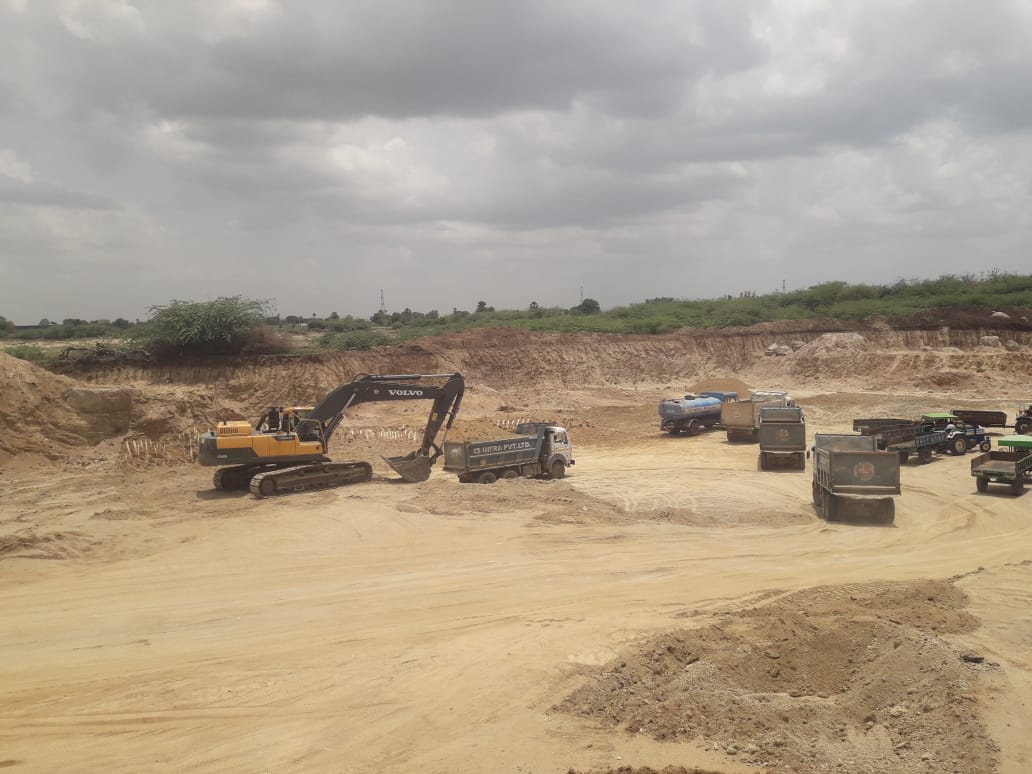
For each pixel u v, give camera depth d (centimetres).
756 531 2133
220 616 1518
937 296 7450
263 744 1009
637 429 4247
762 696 1069
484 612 1501
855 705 1044
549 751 959
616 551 1933
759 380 6047
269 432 2631
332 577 1758
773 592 1571
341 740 1015
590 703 1071
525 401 5166
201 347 4662
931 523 2209
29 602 1611
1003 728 920
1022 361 5306
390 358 5191
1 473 2764
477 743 991
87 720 1085
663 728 992
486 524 2166
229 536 2061
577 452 3597
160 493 2536
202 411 3438
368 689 1162
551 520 2208
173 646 1366
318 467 2630
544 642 1312
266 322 5403
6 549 1925
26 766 965
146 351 4603
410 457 2836
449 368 5431
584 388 5747
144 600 1619
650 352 6369
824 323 6644
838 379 5728
